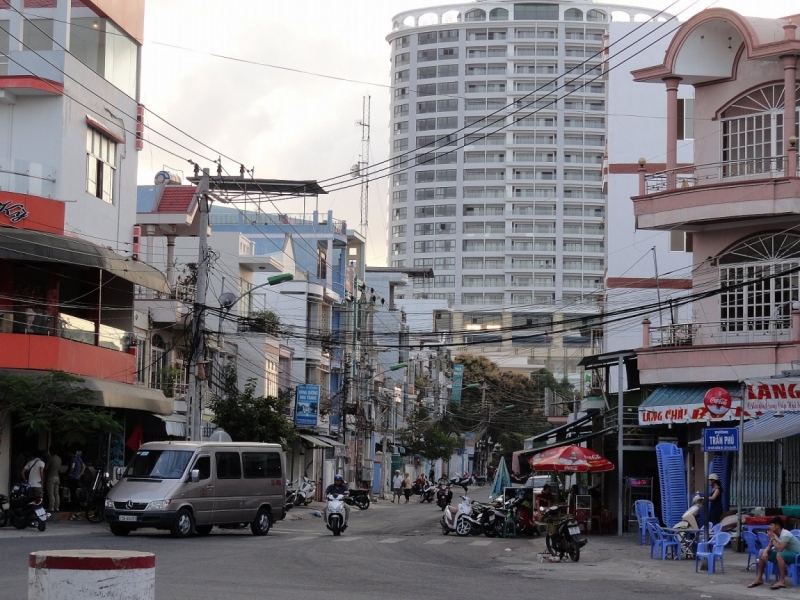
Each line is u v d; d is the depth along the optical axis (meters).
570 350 126.00
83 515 29.70
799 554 17.80
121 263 31.48
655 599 15.72
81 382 28.88
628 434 33.00
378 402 69.31
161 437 37.22
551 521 22.91
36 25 32.06
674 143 32.12
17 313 29.95
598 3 162.38
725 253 31.44
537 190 159.50
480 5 164.62
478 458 111.75
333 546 24.77
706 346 30.23
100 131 34.59
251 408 40.06
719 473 28.38
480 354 127.81
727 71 31.72
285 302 58.12
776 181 29.12
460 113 162.25
